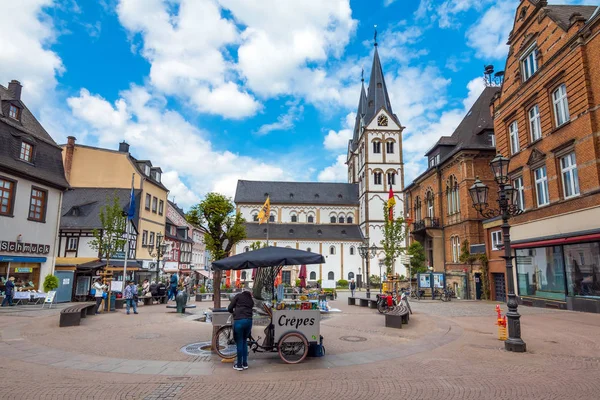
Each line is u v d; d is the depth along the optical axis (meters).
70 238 34.56
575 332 13.31
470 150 31.36
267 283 17.28
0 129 23.38
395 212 68.50
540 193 23.31
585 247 19.22
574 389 7.01
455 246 33.78
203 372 8.18
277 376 7.91
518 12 25.34
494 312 20.12
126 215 29.12
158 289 27.30
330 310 22.11
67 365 8.67
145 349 10.53
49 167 27.27
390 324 14.95
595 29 18.72
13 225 23.89
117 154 43.00
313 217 74.88
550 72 21.81
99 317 17.86
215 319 9.99
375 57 75.75
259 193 77.25
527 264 24.22
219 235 18.33
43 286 25.14
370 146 70.69
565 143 20.33
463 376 7.93
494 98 28.27
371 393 6.82
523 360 9.37
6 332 12.97
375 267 67.06
